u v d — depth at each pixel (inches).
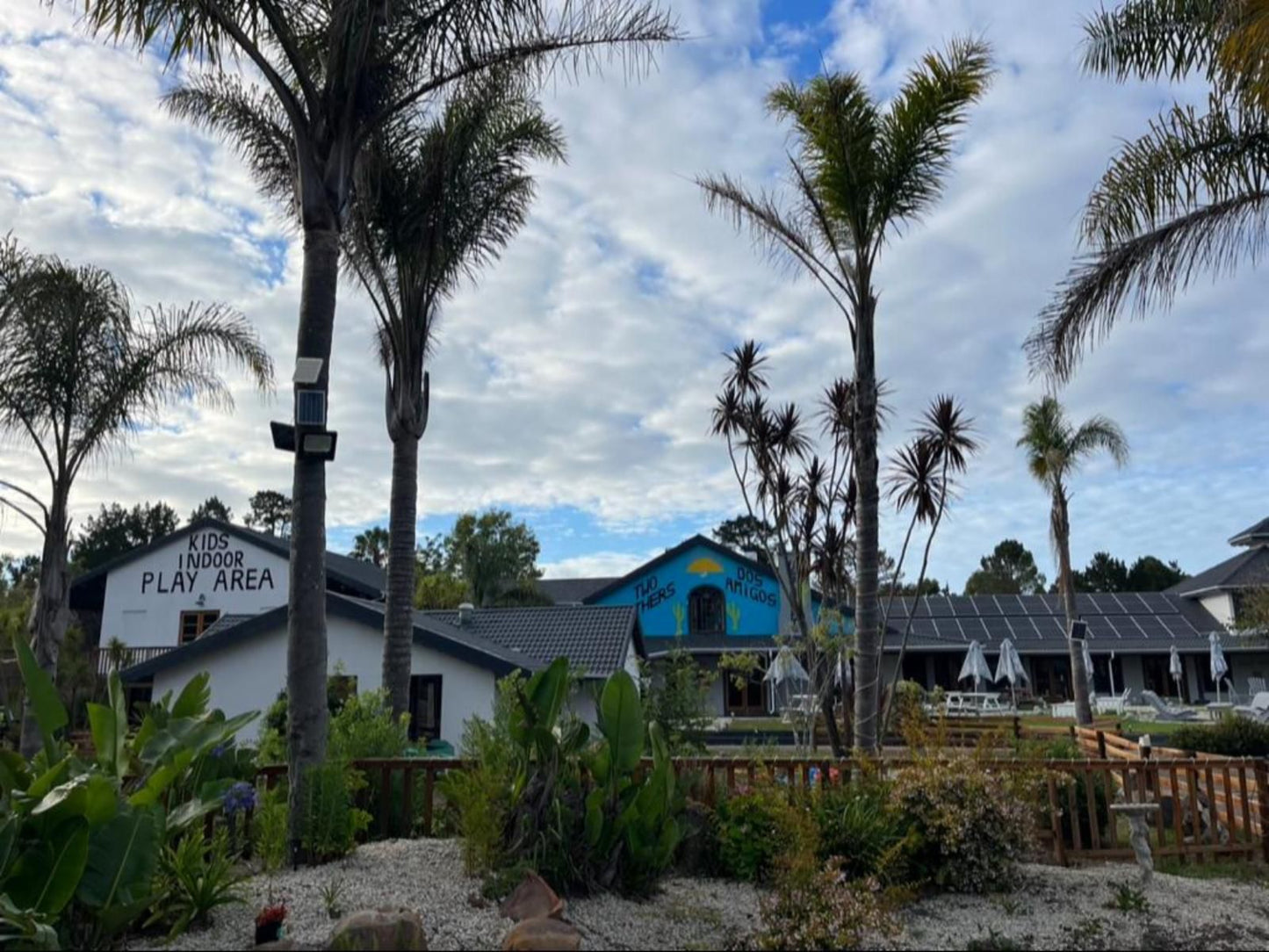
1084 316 392.5
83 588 1184.2
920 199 426.3
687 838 273.0
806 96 426.9
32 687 233.8
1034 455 1128.8
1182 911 256.5
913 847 266.4
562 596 1932.8
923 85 413.7
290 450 286.0
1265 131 357.4
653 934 213.2
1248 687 1489.9
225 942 192.5
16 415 486.6
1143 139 373.7
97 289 497.0
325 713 278.8
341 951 168.4
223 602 1109.1
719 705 1302.9
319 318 298.5
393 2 313.0
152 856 196.4
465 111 493.0
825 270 445.4
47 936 170.9
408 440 496.7
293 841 257.6
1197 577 1701.5
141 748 232.1
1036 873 288.7
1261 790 342.3
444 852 268.5
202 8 288.4
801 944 206.5
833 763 304.2
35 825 191.0
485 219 526.6
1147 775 341.1
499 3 328.2
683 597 1375.5
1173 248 374.3
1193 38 366.0
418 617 792.9
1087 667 1078.4
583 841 240.4
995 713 1210.6
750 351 613.3
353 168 317.4
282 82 305.1
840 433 606.5
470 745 297.9
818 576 692.1
